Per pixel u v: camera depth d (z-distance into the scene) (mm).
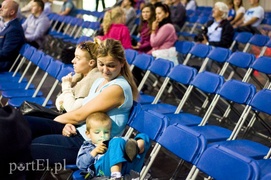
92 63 5188
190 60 12281
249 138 6859
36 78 10477
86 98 4773
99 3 22031
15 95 7117
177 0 13914
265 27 12992
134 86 4605
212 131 5500
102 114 4254
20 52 9148
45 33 11297
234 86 5617
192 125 5746
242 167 3227
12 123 3342
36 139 4402
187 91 6438
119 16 9203
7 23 9250
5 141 3293
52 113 5008
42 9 11227
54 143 4355
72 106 5027
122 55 4402
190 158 3762
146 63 7641
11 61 9164
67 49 9133
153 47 9289
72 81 5391
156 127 4305
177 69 6758
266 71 7176
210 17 13984
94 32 13586
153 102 6848
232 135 5293
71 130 4445
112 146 3918
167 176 5613
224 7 10211
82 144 4340
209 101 7707
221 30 10242
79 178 4062
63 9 17328
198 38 10664
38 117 4805
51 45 13797
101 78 4816
